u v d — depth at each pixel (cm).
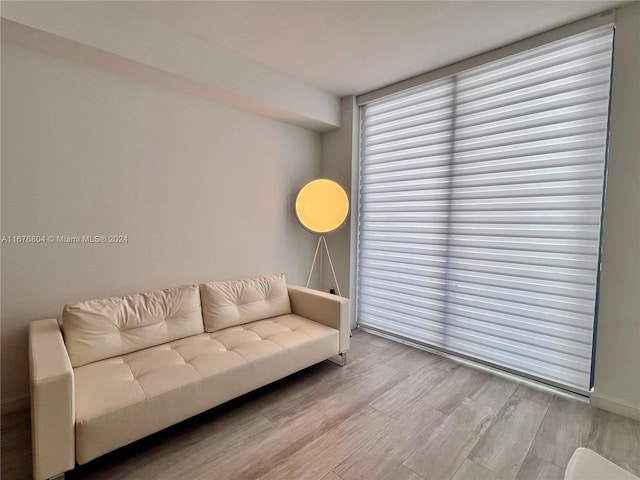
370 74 280
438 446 169
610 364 199
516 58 232
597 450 167
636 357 190
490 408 204
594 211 205
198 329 229
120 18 190
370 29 212
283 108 281
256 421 188
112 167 218
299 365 221
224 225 282
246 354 198
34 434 125
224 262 284
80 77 202
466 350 269
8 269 186
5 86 178
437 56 248
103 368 173
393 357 279
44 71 189
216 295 242
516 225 237
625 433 180
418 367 260
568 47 211
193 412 168
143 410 150
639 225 186
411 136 297
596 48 201
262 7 189
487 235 252
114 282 224
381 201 324
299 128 336
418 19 200
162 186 242
